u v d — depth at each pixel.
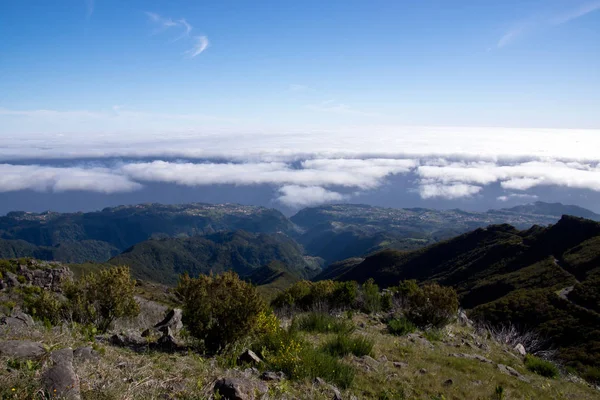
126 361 5.13
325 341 9.02
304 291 19.77
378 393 6.38
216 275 7.78
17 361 4.10
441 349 10.71
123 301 8.96
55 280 20.81
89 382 4.11
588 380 11.57
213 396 4.52
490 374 8.62
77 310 8.55
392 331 12.29
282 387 5.36
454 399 6.77
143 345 6.79
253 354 6.90
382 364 7.97
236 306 7.04
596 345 18.98
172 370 5.14
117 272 9.08
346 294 17.67
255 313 7.18
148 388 4.38
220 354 6.97
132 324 10.26
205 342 7.15
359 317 15.02
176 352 6.54
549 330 24.44
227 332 7.02
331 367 6.61
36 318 8.20
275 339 7.50
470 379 8.02
